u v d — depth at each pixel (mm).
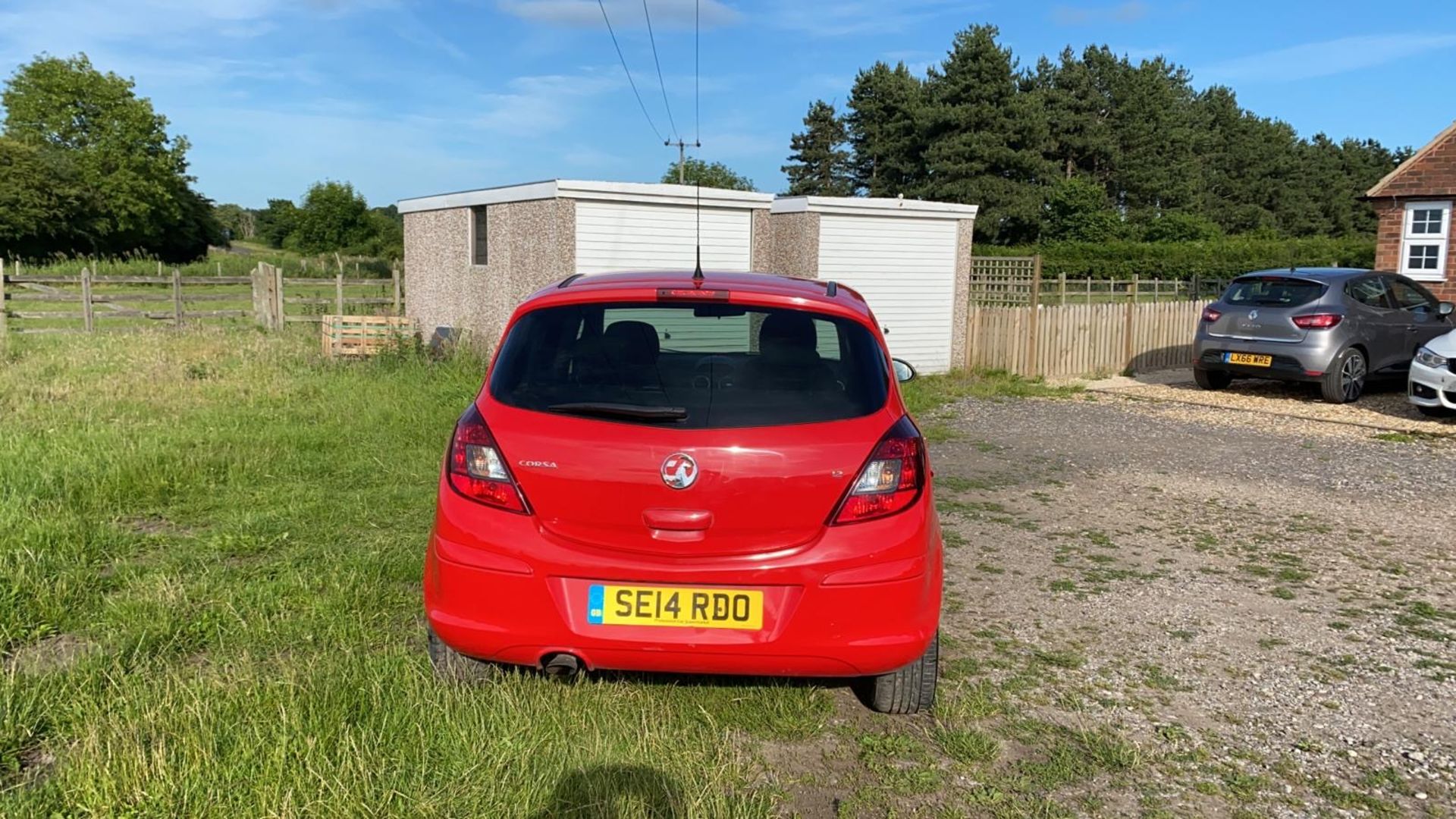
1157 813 2973
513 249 13406
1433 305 13102
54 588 4387
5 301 17016
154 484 6262
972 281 18172
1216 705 3719
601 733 3207
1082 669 4031
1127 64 72250
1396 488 7473
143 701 3266
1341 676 4004
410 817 2695
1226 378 13406
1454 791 3131
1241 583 5203
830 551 3072
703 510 3059
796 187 70875
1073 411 11336
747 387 3219
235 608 4258
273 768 2824
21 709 3213
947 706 3600
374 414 9016
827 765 3197
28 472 6355
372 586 4586
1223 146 81500
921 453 3277
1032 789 3090
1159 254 43094
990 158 59031
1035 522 6406
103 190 68000
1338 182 83875
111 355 13109
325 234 78188
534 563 3082
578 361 3309
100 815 2645
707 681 3695
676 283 3566
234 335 16484
